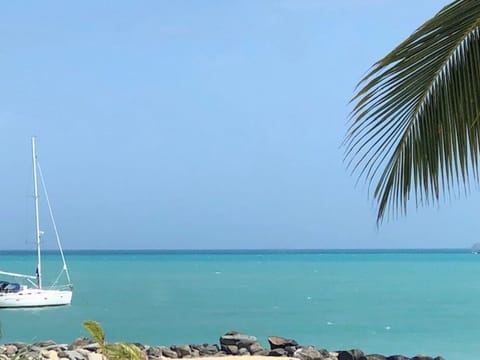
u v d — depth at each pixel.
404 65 5.88
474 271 141.00
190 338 42.84
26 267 167.50
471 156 5.95
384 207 6.18
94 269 155.00
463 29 5.78
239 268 160.62
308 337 42.38
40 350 27.81
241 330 46.62
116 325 50.47
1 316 57.88
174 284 98.94
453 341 40.19
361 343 39.69
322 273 133.00
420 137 6.07
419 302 67.00
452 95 5.92
